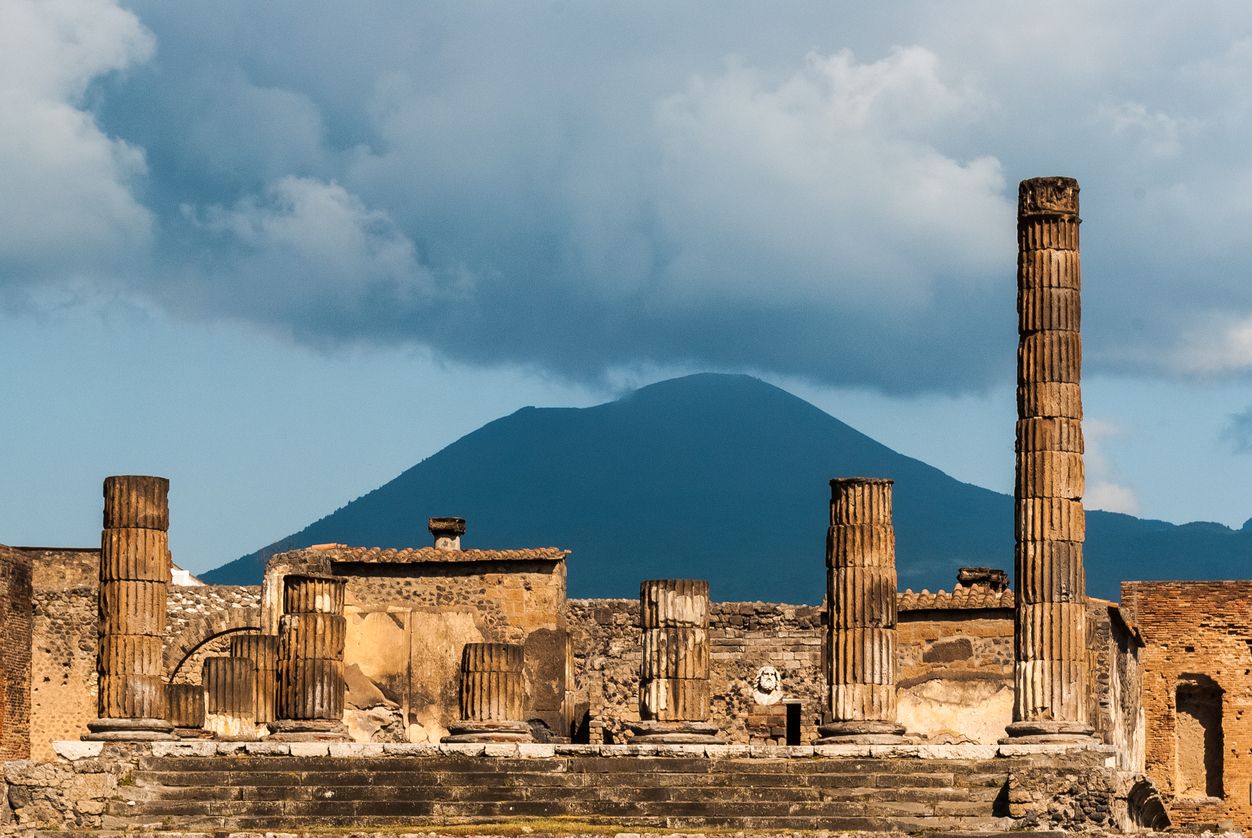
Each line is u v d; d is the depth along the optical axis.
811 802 82.56
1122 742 115.00
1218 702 127.81
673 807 82.94
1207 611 127.50
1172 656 127.62
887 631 88.12
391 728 110.00
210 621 118.94
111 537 91.31
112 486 91.62
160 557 91.62
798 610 113.06
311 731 92.69
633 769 85.19
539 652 109.94
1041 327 85.62
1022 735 83.94
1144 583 128.38
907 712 108.62
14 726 119.12
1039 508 85.00
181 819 84.00
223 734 96.38
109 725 89.75
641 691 92.06
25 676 120.25
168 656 118.31
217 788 85.25
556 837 79.44
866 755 84.62
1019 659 84.81
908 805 81.81
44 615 121.62
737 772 84.44
